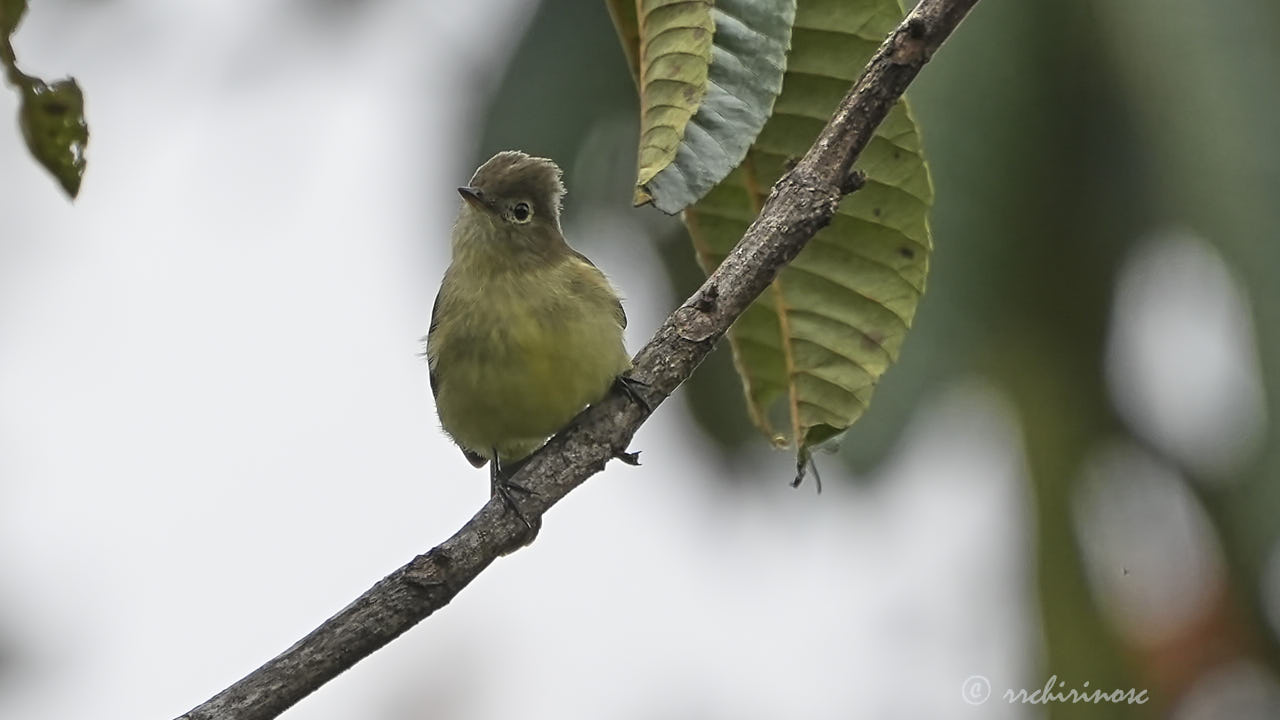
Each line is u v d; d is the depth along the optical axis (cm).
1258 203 849
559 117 1155
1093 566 1166
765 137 711
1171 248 959
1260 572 995
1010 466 1150
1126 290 998
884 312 727
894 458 938
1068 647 1177
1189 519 1125
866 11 675
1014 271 953
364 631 624
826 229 719
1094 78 923
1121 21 897
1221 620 1123
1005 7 930
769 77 627
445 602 643
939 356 941
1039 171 938
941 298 941
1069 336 1027
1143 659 1155
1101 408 1086
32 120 642
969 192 930
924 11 631
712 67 629
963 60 929
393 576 636
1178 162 877
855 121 644
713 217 745
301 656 615
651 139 621
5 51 627
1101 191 945
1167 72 878
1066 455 1109
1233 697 1127
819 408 749
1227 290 889
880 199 705
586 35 1145
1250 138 855
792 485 751
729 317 691
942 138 925
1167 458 1094
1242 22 874
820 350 741
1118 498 1152
